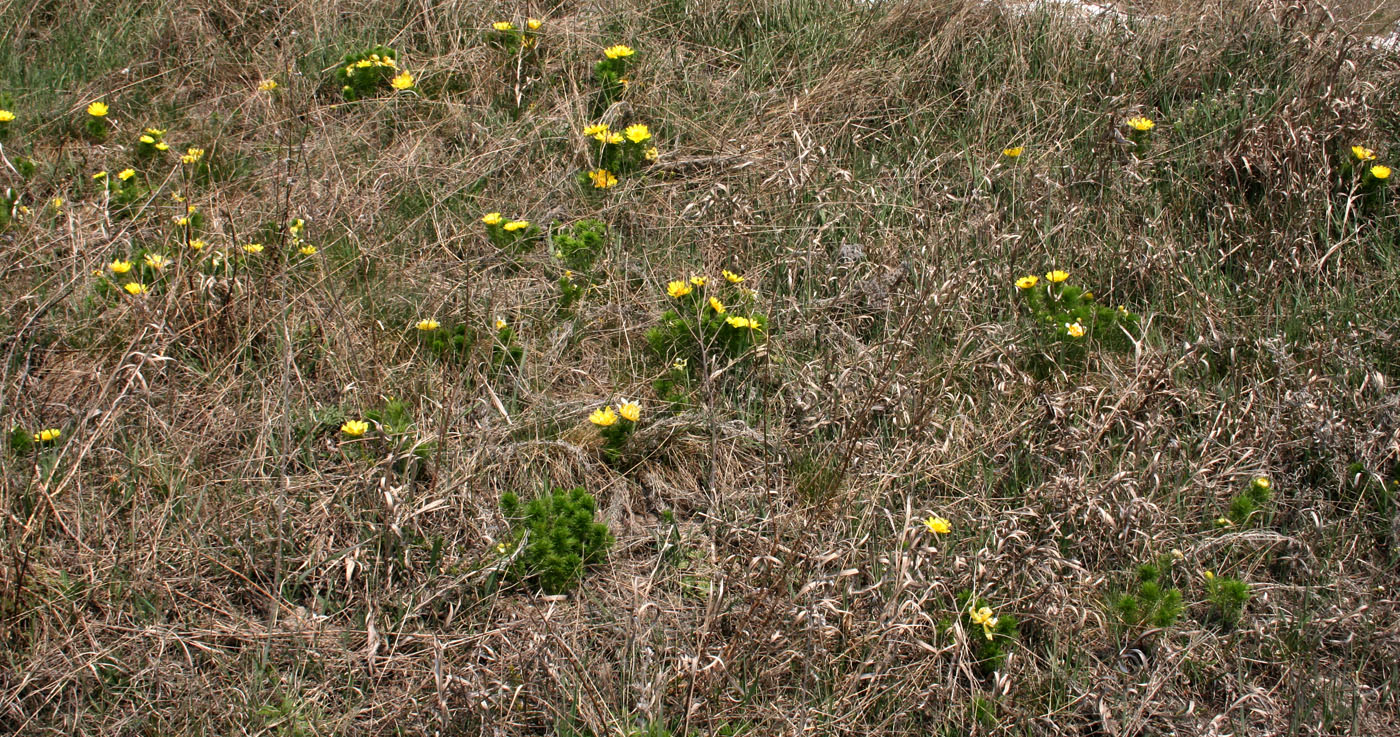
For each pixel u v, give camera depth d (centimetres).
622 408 319
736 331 351
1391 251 398
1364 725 259
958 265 384
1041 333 371
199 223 401
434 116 487
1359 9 584
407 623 268
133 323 340
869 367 342
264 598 272
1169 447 319
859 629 268
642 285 397
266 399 313
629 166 450
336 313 350
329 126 471
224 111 490
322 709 245
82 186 426
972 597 269
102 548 273
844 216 421
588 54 516
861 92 502
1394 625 279
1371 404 329
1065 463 317
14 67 492
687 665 248
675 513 315
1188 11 543
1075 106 496
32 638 251
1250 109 476
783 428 332
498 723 240
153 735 237
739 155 455
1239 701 255
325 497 293
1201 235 424
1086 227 421
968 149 470
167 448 302
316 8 535
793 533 293
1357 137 436
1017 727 256
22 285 353
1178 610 270
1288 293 381
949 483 317
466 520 291
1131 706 261
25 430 302
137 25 529
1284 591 291
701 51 538
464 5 534
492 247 396
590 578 290
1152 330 379
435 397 330
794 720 249
